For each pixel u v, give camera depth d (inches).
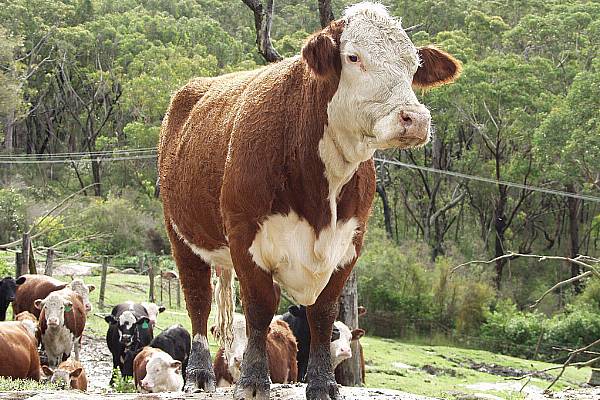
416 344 1357.0
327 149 227.3
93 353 824.9
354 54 215.2
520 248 2063.2
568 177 1601.9
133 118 2517.2
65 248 1656.0
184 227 293.3
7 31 2407.7
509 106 1823.3
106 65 2623.0
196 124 282.8
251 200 233.3
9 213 1646.2
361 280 1439.5
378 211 2126.0
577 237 1926.7
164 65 2284.7
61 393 281.3
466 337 1387.8
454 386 804.6
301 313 570.3
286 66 243.1
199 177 267.9
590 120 1549.0
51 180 2425.0
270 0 579.5
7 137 2464.3
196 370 306.2
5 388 413.1
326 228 233.5
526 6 2386.8
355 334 604.4
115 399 270.2
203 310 313.9
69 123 2652.6
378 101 211.8
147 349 555.5
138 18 2778.1
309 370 253.0
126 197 2027.6
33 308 783.7
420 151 2027.6
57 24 2701.8
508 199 2062.0
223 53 2662.4
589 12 2138.3
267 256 235.5
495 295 1568.7
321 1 583.8
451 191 2069.4
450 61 232.2
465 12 2246.6
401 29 218.2
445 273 1457.9
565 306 1542.8
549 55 2103.8
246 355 242.8
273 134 233.0
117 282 1314.0
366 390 292.2
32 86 2613.2
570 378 997.2
